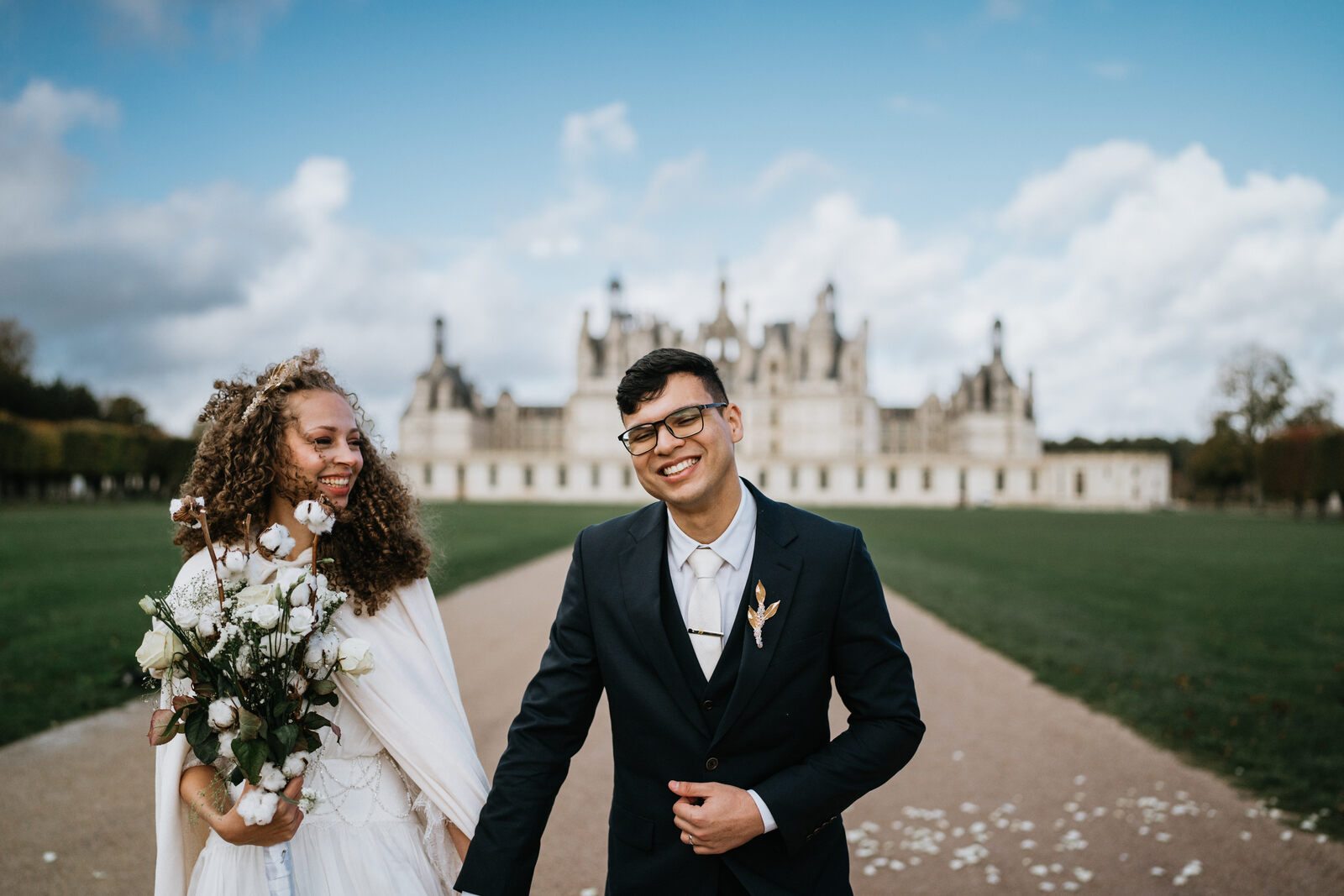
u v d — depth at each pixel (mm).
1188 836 4777
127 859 4426
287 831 1933
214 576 2051
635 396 2137
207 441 2279
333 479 2227
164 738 1897
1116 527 43250
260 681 1889
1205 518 56938
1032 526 43344
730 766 2123
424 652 2307
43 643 9273
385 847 2148
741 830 1992
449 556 19859
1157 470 89375
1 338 72062
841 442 98125
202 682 1925
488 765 6000
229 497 2170
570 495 93500
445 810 2156
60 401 78750
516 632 11289
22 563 17562
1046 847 4641
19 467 56562
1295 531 40219
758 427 99812
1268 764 5961
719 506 2184
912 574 19156
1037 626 12000
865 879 4281
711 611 2176
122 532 27062
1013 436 102375
